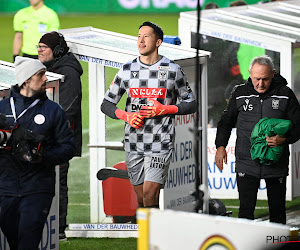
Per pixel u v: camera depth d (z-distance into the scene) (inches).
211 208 1050.7
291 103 879.7
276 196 894.4
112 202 1033.5
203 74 1022.4
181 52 1029.8
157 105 869.8
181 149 1005.2
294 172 1300.4
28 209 719.1
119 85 898.7
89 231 1032.8
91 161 1050.7
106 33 1120.2
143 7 4124.0
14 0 4111.7
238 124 893.8
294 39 1255.5
